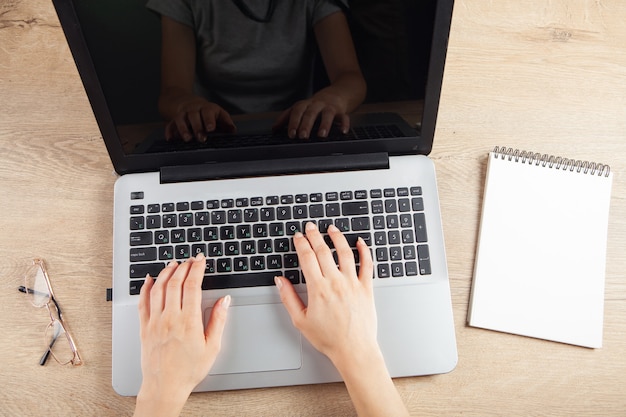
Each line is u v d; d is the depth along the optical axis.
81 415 0.63
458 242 0.68
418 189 0.67
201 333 0.61
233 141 0.65
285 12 0.53
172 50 0.55
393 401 0.59
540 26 0.74
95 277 0.67
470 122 0.72
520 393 0.64
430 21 0.56
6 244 0.67
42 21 0.73
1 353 0.64
